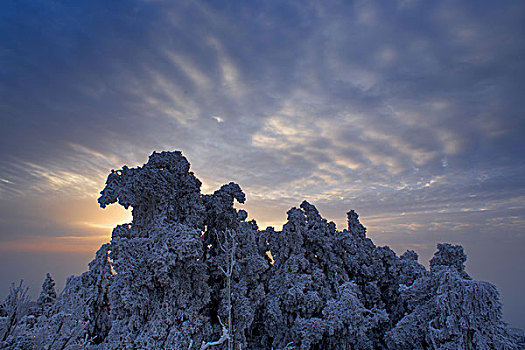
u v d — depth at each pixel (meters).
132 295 23.91
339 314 33.75
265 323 37.47
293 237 40.06
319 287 37.94
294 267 37.50
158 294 26.34
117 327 24.06
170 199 28.28
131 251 25.11
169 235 25.94
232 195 34.78
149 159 29.09
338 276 40.28
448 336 24.09
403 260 44.97
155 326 24.56
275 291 38.31
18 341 15.39
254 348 37.88
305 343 32.84
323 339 36.31
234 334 29.91
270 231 48.06
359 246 46.19
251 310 31.28
